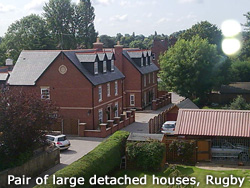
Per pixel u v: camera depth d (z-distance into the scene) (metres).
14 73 43.44
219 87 64.25
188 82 57.72
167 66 59.00
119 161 27.06
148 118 49.62
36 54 45.06
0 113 23.73
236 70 69.62
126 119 44.56
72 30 96.38
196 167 26.98
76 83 40.31
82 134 38.56
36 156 26.38
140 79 55.41
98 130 38.19
